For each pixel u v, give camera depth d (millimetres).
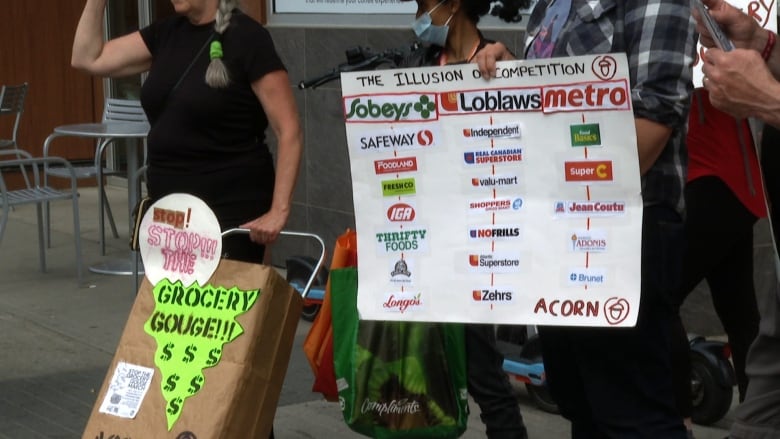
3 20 12031
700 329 6461
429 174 3439
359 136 3471
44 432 5480
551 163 3318
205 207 3816
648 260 3377
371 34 7438
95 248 9484
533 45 3566
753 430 3480
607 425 3477
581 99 3258
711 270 4961
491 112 3355
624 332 3387
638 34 3256
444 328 4148
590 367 3451
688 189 4812
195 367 3754
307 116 8000
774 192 3254
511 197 3373
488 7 4086
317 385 4301
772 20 4941
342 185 7828
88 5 4617
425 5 4086
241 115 4371
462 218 3426
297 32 7953
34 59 12195
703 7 2959
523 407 5664
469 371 4438
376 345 4117
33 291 8172
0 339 7035
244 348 3703
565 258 3334
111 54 4602
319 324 4270
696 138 4785
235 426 3693
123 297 7992
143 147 11164
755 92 2877
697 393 5316
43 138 12312
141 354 3861
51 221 10586
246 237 4426
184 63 4371
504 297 3402
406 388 4121
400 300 3498
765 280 6262
